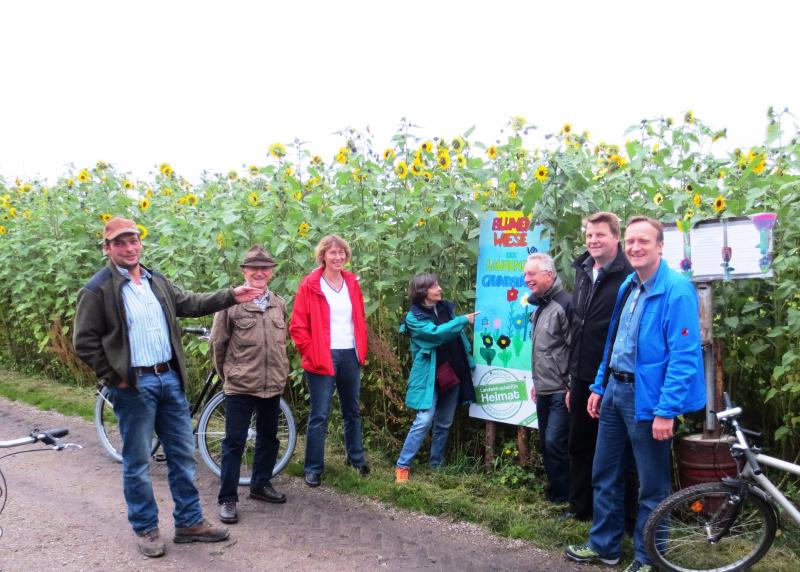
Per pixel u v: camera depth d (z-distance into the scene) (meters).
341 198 5.91
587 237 4.02
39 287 8.50
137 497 3.96
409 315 5.18
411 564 3.88
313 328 5.03
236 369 4.51
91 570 3.75
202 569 3.80
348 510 4.72
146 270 4.07
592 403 3.90
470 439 5.63
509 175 5.54
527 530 4.25
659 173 5.03
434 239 5.35
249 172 7.23
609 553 3.80
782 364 4.18
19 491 5.00
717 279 3.99
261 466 4.85
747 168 4.43
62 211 8.78
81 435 6.51
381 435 5.78
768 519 3.53
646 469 3.55
